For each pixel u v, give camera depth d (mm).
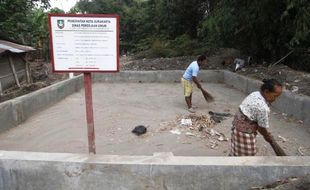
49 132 6641
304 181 3387
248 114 3945
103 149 5688
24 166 3768
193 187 3643
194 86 11586
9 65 13289
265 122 3885
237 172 3578
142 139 6176
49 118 7664
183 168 3605
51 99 8945
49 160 3746
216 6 14016
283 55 12008
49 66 17797
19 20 16422
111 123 7227
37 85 12430
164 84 12578
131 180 3674
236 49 14930
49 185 3779
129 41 26562
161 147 5754
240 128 4020
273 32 11703
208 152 5508
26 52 14352
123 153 5508
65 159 3771
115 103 9203
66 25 3709
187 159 3748
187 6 21594
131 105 8945
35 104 8055
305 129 6664
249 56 13445
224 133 6465
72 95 10297
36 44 19703
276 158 3738
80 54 3787
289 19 10422
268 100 3980
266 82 3912
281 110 7938
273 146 4039
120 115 7891
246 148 4035
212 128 6777
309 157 3766
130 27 26766
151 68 15297
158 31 23672
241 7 11336
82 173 3709
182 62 15938
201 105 8891
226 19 11625
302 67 11562
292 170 3547
